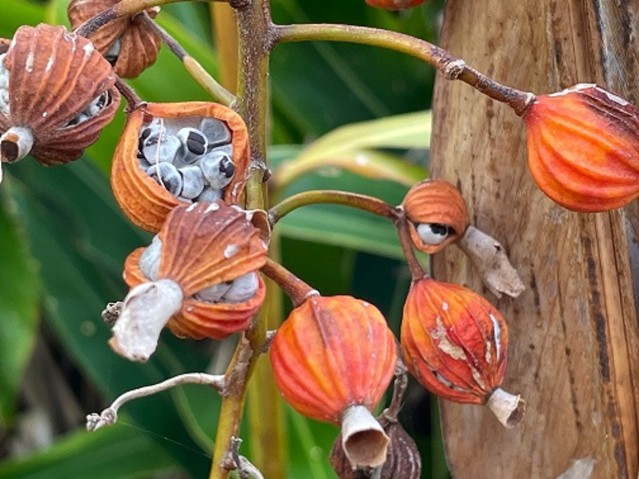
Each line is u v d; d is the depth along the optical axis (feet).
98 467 2.24
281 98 2.32
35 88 1.24
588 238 1.39
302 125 2.34
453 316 1.33
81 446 2.25
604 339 1.39
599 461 1.43
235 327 1.23
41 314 2.61
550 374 1.44
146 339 1.19
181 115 1.28
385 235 2.01
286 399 1.27
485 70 1.43
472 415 1.47
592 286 1.39
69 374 2.69
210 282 1.22
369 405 1.25
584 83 1.36
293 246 2.23
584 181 1.30
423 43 1.31
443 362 1.33
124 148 1.26
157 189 1.25
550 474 1.45
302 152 1.84
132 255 1.24
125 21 1.38
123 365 2.29
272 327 1.71
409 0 1.41
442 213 1.37
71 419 2.64
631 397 1.39
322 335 1.26
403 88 2.35
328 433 1.97
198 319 1.22
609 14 1.39
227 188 1.27
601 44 1.37
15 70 1.24
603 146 1.29
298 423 1.98
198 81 1.41
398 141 1.80
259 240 1.24
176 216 1.23
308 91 2.33
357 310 1.27
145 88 1.85
